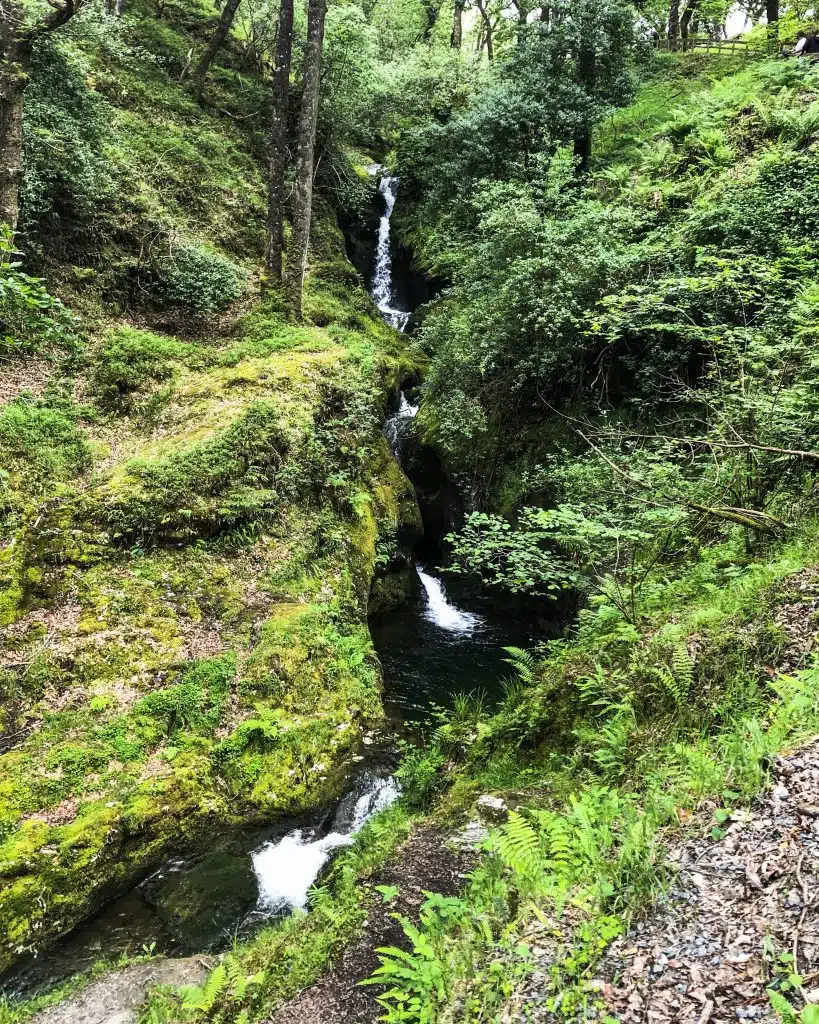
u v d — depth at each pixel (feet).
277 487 29.73
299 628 24.47
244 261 48.29
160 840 17.62
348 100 58.85
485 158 49.90
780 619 12.80
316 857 18.17
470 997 8.23
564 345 33.24
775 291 23.99
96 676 20.93
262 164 56.49
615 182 44.62
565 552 26.37
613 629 17.70
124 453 29.37
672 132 42.55
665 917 7.95
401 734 24.03
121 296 38.40
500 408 38.60
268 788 19.88
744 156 36.22
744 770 9.45
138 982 13.25
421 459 43.50
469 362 37.35
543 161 44.34
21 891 15.21
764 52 61.16
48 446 27.68
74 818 17.15
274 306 43.11
